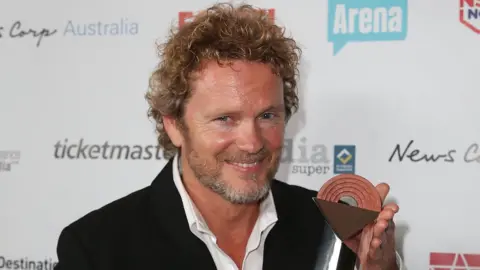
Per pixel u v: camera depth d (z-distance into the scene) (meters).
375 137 1.87
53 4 2.00
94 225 1.32
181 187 1.34
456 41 1.82
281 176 1.94
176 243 1.29
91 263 1.26
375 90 1.87
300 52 1.65
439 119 1.83
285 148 1.93
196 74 1.21
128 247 1.28
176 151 1.52
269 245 1.35
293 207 1.46
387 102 1.86
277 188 1.50
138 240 1.29
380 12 1.86
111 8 1.98
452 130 1.83
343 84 1.89
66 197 2.01
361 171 1.88
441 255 1.84
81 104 2.00
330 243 1.34
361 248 1.16
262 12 1.38
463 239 1.83
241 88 1.16
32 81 2.01
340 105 1.89
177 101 1.26
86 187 2.00
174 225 1.30
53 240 2.01
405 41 1.85
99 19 1.98
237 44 1.18
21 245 2.03
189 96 1.23
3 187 2.03
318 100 1.90
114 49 1.98
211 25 1.24
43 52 2.01
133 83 1.97
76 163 2.00
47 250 2.02
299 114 1.92
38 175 2.02
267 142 1.21
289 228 1.40
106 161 1.99
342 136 1.89
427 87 1.84
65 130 2.01
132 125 1.98
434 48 1.83
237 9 1.39
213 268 1.26
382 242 1.13
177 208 1.32
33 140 2.02
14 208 2.03
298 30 1.90
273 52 1.21
